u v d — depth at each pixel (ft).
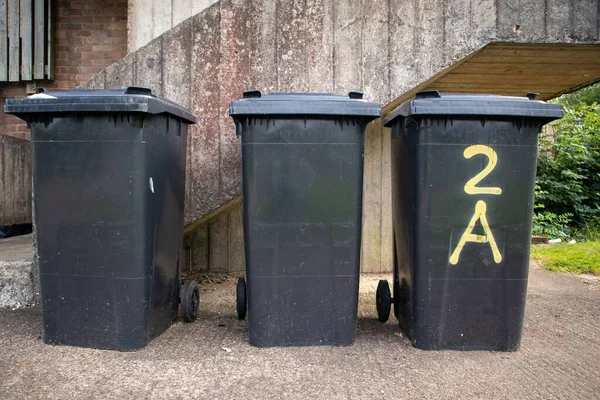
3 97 23.81
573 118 34.78
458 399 8.52
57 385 8.96
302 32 14.73
